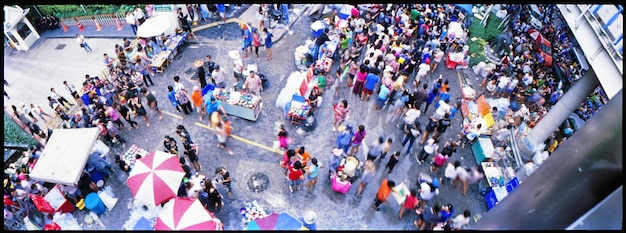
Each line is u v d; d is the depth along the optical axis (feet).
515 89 52.54
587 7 38.47
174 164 35.58
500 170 41.37
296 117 44.80
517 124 48.21
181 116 47.57
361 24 57.41
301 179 40.22
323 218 37.76
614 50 34.60
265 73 53.72
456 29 59.21
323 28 56.65
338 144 39.60
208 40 59.93
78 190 37.60
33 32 67.15
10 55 64.85
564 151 29.89
